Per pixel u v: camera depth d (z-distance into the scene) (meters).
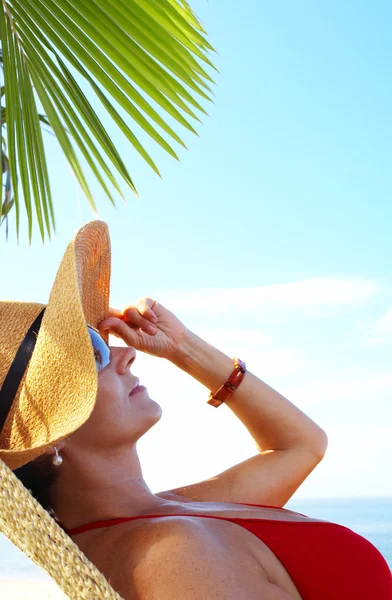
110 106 2.22
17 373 1.31
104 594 0.95
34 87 2.17
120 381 1.47
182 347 1.90
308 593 1.24
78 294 1.21
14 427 1.28
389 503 92.50
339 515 79.81
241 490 1.73
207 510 1.37
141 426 1.46
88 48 2.12
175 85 2.21
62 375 1.22
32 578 23.56
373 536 47.41
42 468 1.39
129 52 2.14
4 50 2.04
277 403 1.89
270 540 1.26
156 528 1.18
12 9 2.03
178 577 1.06
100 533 1.30
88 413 1.11
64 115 2.21
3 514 0.99
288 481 1.79
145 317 1.87
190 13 2.07
